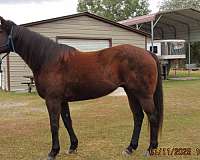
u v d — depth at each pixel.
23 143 6.27
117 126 7.59
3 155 5.54
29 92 14.89
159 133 5.69
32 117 9.04
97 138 6.53
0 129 7.55
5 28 5.14
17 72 15.93
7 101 12.25
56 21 16.47
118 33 18.23
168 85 17.39
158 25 27.27
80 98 5.18
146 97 5.09
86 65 5.05
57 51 5.06
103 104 11.12
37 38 5.07
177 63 29.92
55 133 5.07
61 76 5.00
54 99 5.01
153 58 5.21
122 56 5.04
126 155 5.35
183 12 22.11
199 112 9.31
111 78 5.05
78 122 8.14
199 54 35.56
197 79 21.30
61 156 5.41
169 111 9.51
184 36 27.61
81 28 17.19
